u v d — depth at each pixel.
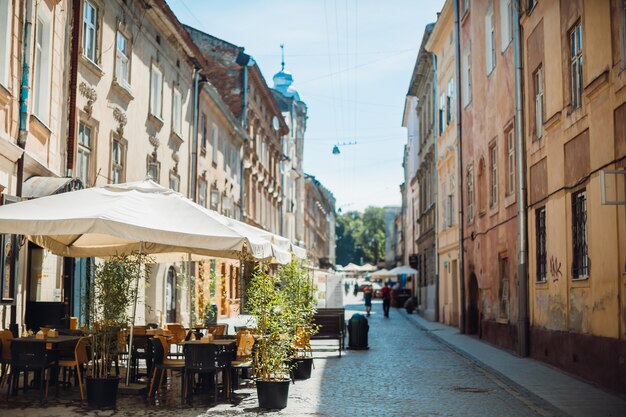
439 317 34.94
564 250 14.84
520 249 18.06
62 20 16.19
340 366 16.31
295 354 13.48
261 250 12.88
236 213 39.50
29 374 13.87
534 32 17.28
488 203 22.77
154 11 22.95
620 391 11.65
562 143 14.96
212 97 31.91
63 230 10.05
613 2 11.98
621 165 11.66
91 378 10.27
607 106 12.26
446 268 33.34
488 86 22.80
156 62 24.12
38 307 14.69
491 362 16.61
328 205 109.31
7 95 12.82
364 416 9.83
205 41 41.91
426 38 37.19
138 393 11.61
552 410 10.32
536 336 17.14
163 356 11.35
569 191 14.52
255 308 10.85
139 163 22.38
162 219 10.91
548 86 16.05
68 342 11.74
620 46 11.70
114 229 10.14
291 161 65.56
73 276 16.72
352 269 73.06
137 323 22.39
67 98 16.61
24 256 13.86
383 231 151.12
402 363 16.97
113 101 19.89
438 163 35.22
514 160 19.39
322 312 21.70
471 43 25.75
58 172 16.03
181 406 10.55
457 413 10.09
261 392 10.41
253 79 44.38
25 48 13.68
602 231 12.52
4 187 12.80
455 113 29.52
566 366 14.66
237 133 38.78
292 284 15.25
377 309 52.53
